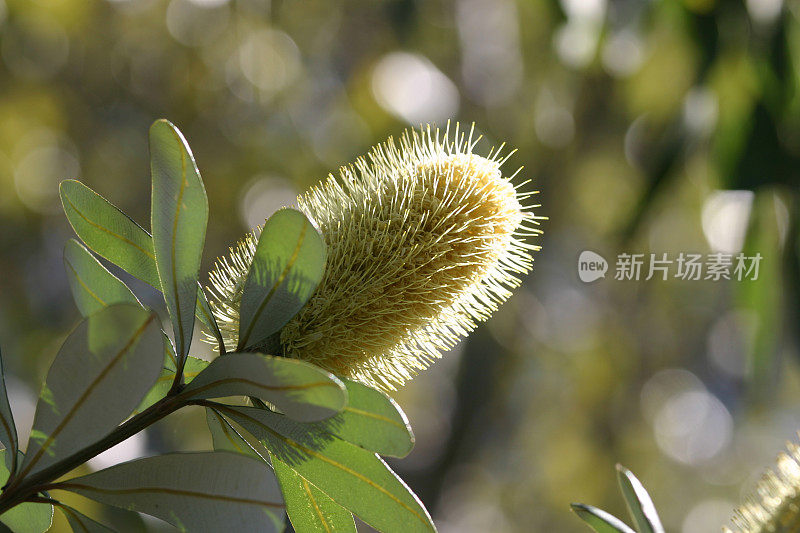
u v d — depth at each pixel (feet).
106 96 22.93
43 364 20.80
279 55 23.54
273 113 23.43
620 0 16.65
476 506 34.78
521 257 5.60
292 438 4.42
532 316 27.94
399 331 5.24
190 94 23.15
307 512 5.01
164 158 4.18
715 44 13.66
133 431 4.14
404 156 5.48
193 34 22.95
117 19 22.49
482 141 25.22
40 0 21.27
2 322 21.15
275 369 3.78
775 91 13.23
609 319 28.73
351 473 4.53
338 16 24.43
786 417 31.94
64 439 3.88
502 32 26.16
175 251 4.30
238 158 22.90
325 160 23.00
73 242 5.05
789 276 13.34
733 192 13.82
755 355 14.66
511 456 33.37
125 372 3.75
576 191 25.21
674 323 28.45
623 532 5.07
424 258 5.15
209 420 4.89
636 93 18.83
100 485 4.02
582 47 16.75
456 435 29.04
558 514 31.99
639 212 15.79
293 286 4.31
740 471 36.24
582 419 30.30
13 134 22.03
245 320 4.40
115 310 3.67
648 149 18.81
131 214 23.07
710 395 31.73
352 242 5.16
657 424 32.37
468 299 5.47
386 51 23.82
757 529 5.22
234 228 22.80
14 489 3.95
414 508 4.49
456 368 29.35
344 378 4.20
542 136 24.57
